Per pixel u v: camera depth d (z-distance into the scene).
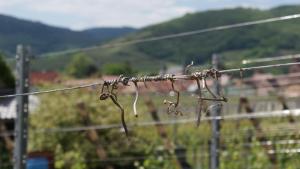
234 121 16.66
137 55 106.69
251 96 18.12
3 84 23.14
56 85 21.97
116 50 108.94
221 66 11.41
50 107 20.20
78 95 20.17
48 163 12.71
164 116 18.20
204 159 17.28
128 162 18.88
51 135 19.44
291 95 16.58
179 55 93.38
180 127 18.61
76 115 19.67
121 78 4.86
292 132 15.50
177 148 17.77
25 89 10.45
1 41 107.31
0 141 19.05
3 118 19.67
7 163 18.48
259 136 15.98
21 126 10.42
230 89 15.99
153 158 17.98
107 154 18.88
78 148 19.03
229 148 16.39
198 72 4.68
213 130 11.41
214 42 85.25
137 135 18.69
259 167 15.55
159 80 4.75
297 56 12.01
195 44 88.62
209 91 4.67
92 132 19.00
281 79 16.89
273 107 17.34
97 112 19.62
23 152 10.45
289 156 15.09
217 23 113.75
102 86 4.93
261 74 18.78
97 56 104.88
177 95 4.74
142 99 17.72
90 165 18.92
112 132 19.05
